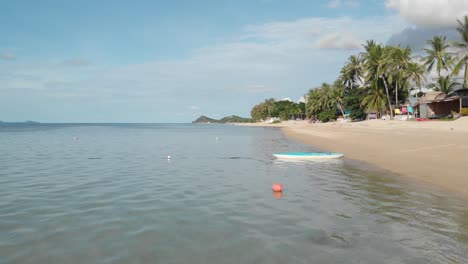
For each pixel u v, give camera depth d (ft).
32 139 150.51
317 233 24.16
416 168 50.26
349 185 40.96
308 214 28.86
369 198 34.12
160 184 42.88
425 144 75.87
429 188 38.06
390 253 20.63
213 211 30.07
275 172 52.54
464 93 172.45
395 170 50.72
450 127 121.90
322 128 213.46
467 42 155.43
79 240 23.24
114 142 131.23
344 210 29.86
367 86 247.09
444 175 44.01
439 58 183.52
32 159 72.23
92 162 66.74
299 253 20.76
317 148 91.45
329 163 61.72
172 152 87.66
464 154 57.77
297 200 33.76
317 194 36.37
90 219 27.94
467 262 19.40
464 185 38.45
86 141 137.59
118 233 24.52
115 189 39.86
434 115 191.93
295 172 52.31
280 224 26.25
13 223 26.96
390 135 108.68
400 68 201.26
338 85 319.68
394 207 30.63
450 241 22.41
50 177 48.57
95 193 37.68
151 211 30.22
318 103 353.51
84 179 46.78
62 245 22.38
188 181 44.96
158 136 185.68
